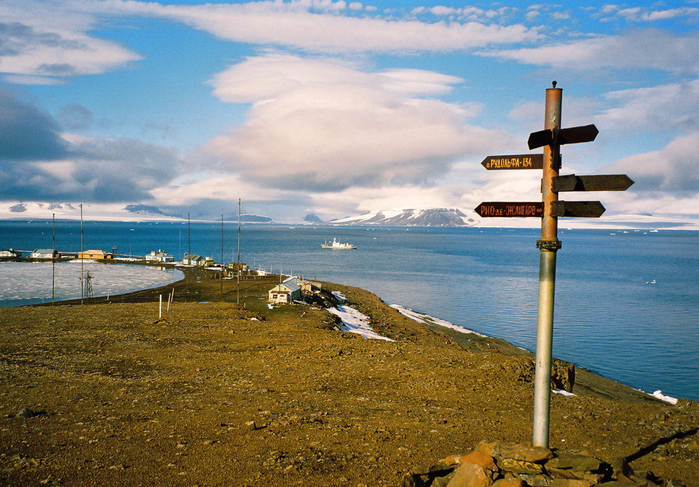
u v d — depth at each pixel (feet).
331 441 53.83
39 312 191.52
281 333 151.64
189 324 163.43
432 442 53.83
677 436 55.98
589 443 53.42
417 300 432.66
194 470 44.86
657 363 245.65
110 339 132.57
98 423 60.18
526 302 424.05
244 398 76.13
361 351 121.49
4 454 47.60
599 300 435.53
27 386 81.20
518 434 57.57
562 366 112.47
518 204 38.45
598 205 36.09
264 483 41.88
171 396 76.64
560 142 37.45
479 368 103.19
